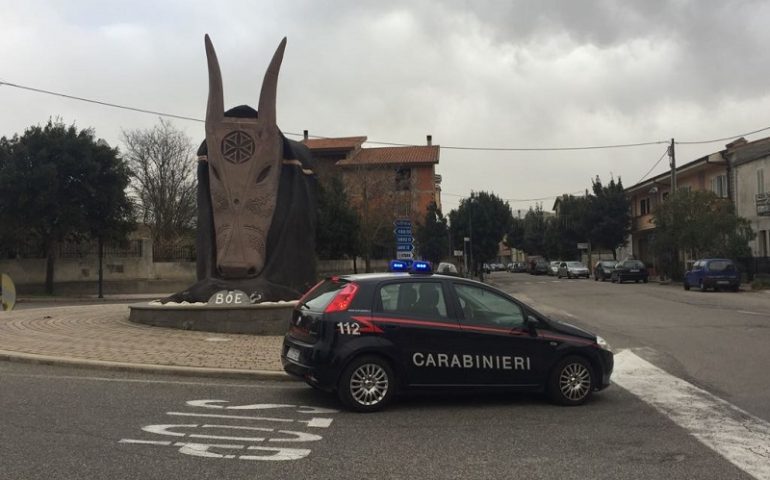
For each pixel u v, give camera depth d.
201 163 15.60
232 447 5.59
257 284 14.63
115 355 9.86
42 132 29.16
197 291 14.57
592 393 8.18
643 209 51.84
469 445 5.80
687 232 32.41
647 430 6.38
